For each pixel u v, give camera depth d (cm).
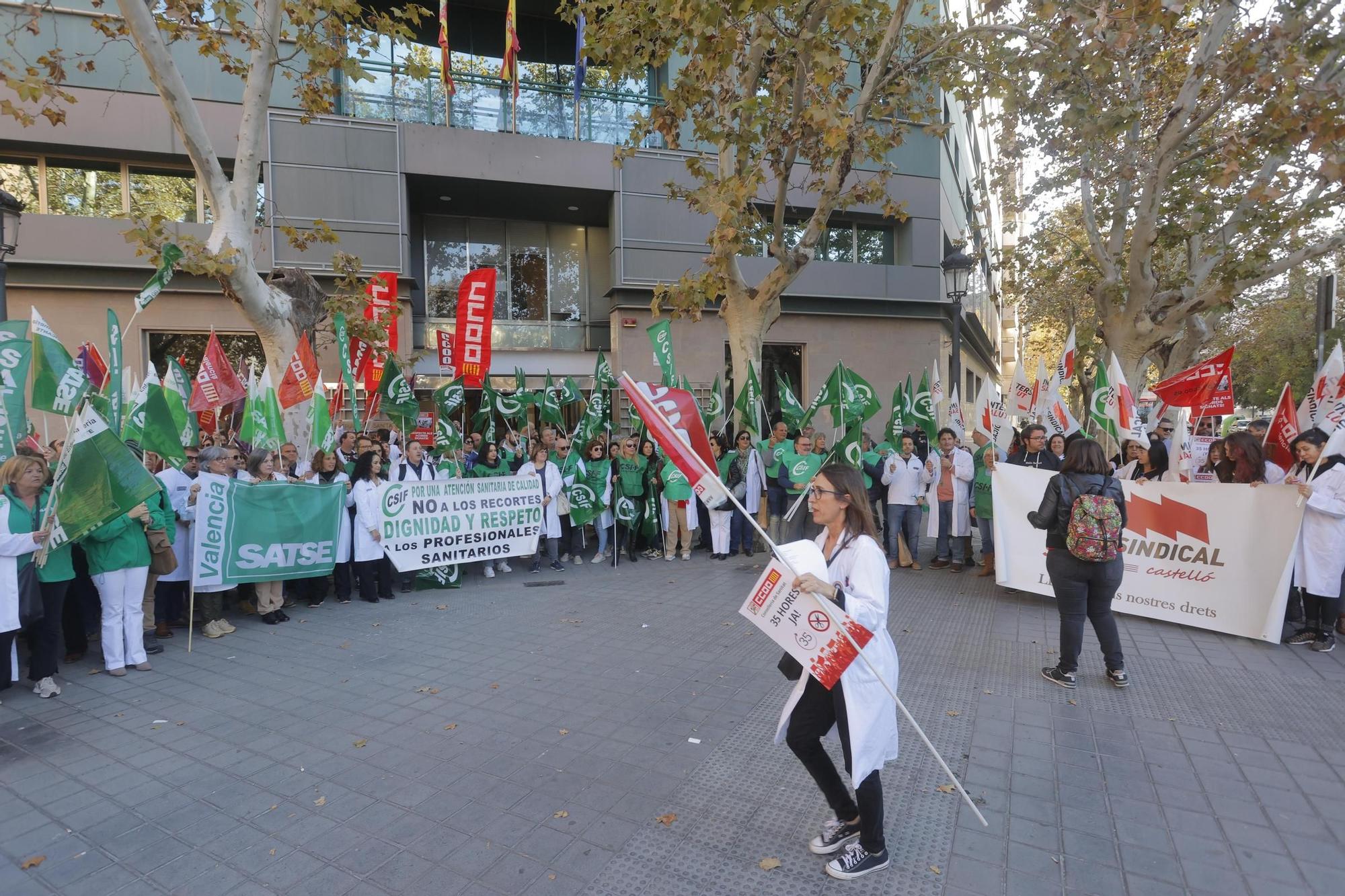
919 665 543
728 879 290
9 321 571
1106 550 472
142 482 525
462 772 383
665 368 960
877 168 1809
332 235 1047
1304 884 283
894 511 916
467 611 724
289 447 846
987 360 3619
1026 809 339
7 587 465
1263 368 2725
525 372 1709
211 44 887
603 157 1630
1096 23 766
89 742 427
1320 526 565
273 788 370
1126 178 1080
